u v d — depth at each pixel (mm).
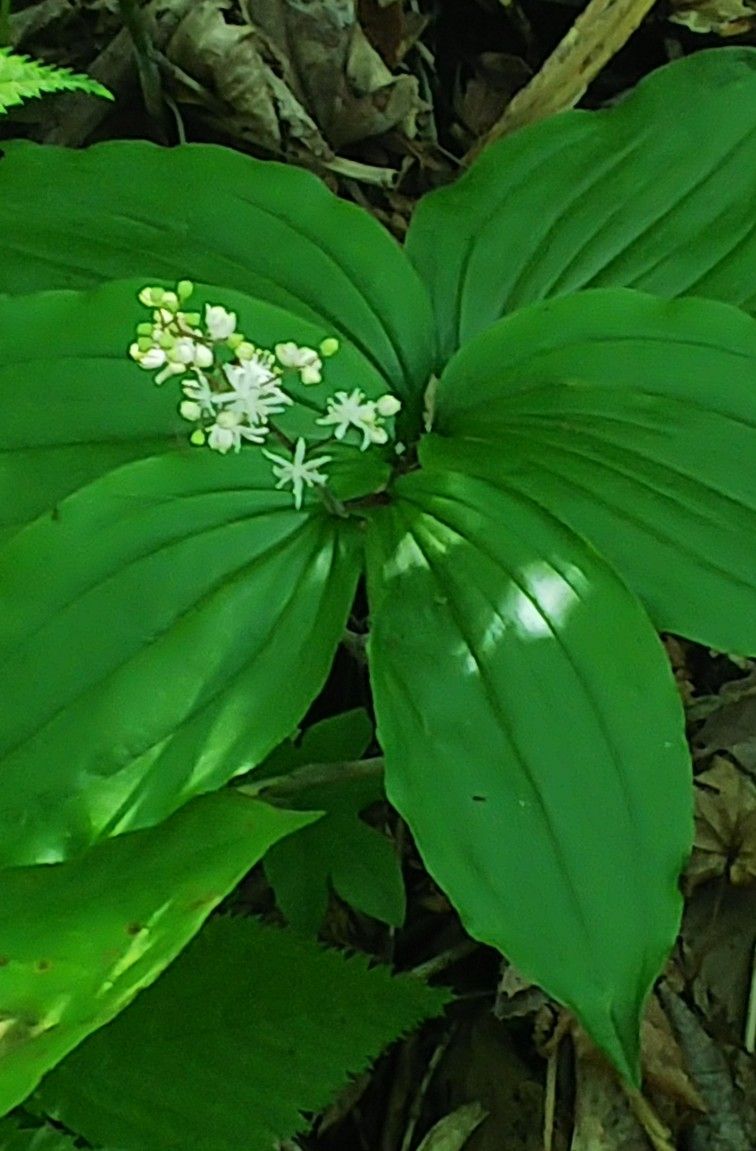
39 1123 461
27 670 453
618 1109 506
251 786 498
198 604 461
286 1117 466
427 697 456
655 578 467
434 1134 510
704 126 518
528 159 521
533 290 513
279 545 468
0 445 472
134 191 502
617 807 449
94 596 457
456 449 481
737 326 476
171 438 475
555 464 474
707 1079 506
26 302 474
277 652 463
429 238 519
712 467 470
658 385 475
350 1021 471
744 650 463
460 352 489
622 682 454
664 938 445
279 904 500
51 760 450
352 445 481
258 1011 469
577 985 442
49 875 455
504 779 451
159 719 455
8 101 471
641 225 514
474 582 464
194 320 459
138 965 440
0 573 456
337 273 500
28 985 440
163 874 452
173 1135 463
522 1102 513
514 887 446
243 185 502
